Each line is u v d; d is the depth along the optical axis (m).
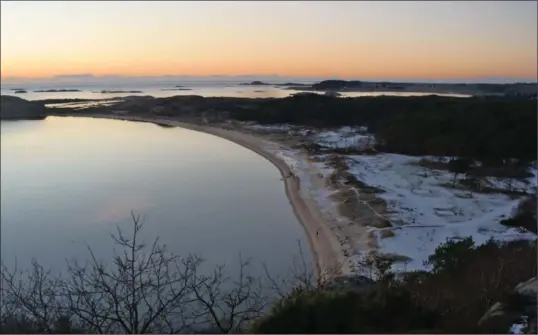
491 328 4.48
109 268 12.86
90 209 20.70
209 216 19.53
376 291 4.79
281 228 17.62
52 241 16.09
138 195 23.45
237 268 13.32
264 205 21.17
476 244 13.02
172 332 5.42
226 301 6.84
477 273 7.85
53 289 8.32
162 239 16.34
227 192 24.02
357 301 4.49
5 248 15.34
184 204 21.59
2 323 5.45
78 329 5.30
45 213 19.92
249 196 23.02
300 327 4.18
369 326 4.25
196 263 10.64
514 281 6.69
